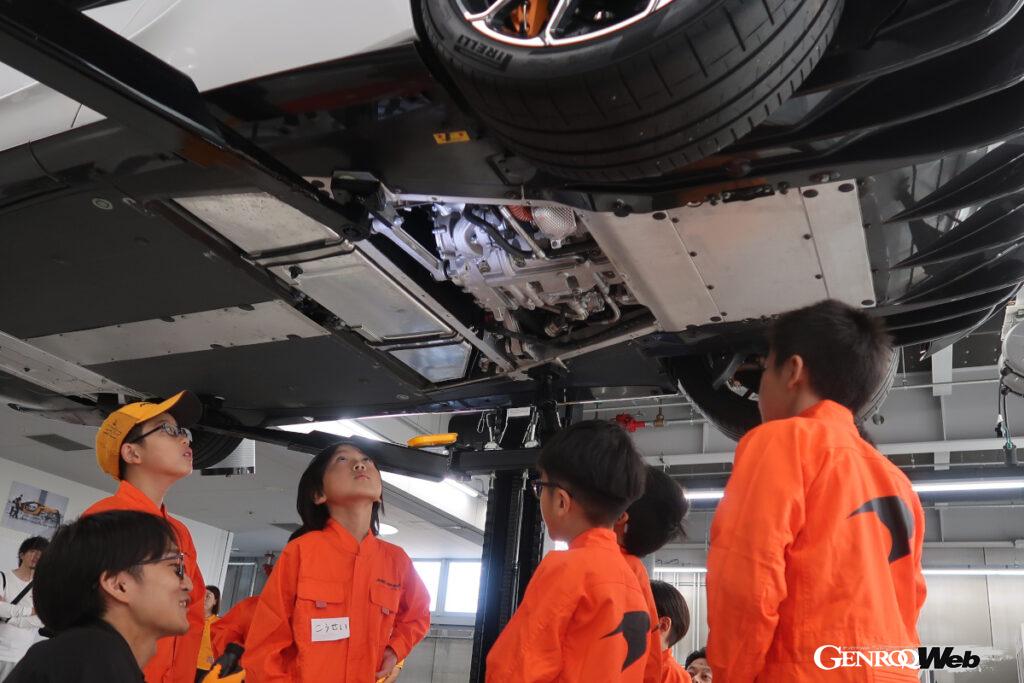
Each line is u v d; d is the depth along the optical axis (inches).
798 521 50.7
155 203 92.0
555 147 69.4
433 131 81.9
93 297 111.4
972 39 64.1
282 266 102.6
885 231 88.5
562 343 117.0
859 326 59.5
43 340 125.6
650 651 81.2
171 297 110.0
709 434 366.0
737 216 85.8
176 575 64.3
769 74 62.7
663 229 88.4
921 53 66.1
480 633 124.3
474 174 85.4
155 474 103.3
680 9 60.0
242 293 107.3
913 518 55.7
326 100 81.9
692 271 95.0
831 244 88.9
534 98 65.4
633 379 126.3
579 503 70.8
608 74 61.8
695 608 447.5
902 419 340.8
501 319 112.2
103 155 87.4
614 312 110.3
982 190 84.3
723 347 112.6
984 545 398.9
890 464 56.1
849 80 68.4
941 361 313.1
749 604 48.4
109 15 93.0
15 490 389.1
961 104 72.1
